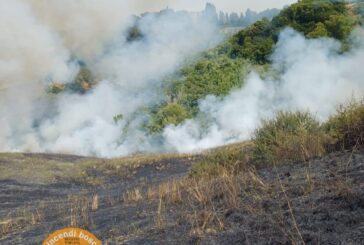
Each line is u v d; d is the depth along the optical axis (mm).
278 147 7973
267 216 4000
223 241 3682
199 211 4926
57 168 20516
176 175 16156
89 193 13555
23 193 13906
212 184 6641
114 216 6102
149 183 13766
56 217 7504
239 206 4621
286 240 3320
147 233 4484
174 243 3936
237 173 7730
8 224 7336
